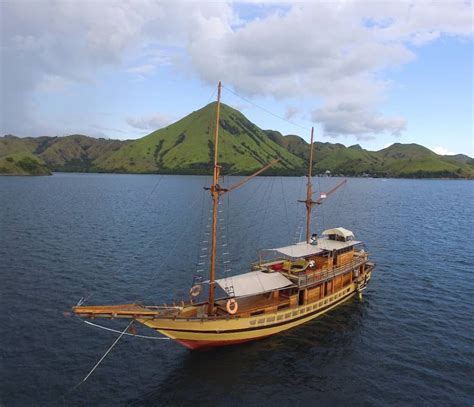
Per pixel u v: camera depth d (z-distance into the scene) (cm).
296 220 12175
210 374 3391
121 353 3731
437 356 3769
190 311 3931
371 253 8025
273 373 3428
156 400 3008
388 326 4453
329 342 4038
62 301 4941
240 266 6862
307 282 4459
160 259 7106
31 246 7756
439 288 5791
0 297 4972
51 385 3161
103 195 19562
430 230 10875
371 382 3325
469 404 3027
